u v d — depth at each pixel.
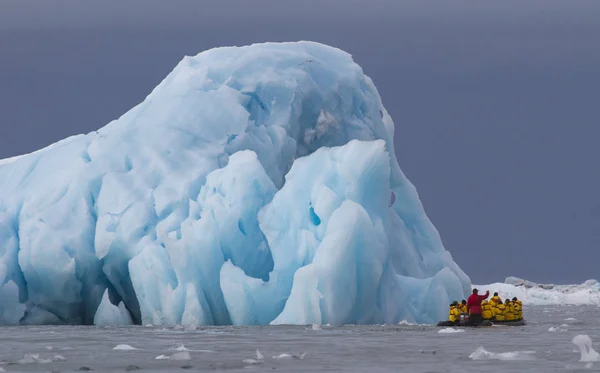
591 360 119.88
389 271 198.88
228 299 196.75
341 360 124.69
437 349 140.62
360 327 185.12
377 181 198.88
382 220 199.25
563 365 116.31
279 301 195.88
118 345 143.88
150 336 168.75
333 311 188.00
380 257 191.62
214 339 159.88
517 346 146.38
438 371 111.50
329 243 188.50
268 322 196.25
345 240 188.25
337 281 187.50
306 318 189.00
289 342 152.88
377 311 194.88
